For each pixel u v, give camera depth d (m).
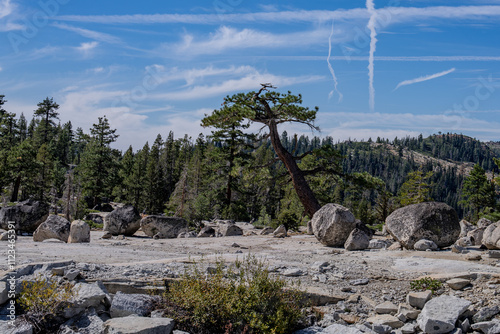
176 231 26.27
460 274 10.56
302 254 15.55
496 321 8.34
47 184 80.81
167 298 9.02
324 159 34.97
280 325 8.32
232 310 8.43
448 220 16.00
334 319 9.16
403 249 16.19
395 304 9.64
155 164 95.38
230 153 53.28
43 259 11.42
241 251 16.31
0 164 69.56
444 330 8.28
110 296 8.94
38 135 116.88
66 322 8.11
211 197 53.88
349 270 12.19
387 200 57.50
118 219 25.86
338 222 18.16
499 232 14.61
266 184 38.16
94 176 76.12
